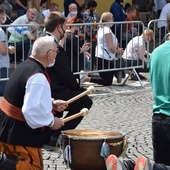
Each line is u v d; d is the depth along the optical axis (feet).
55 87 31.65
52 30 31.60
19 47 49.34
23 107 21.54
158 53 22.58
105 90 50.16
